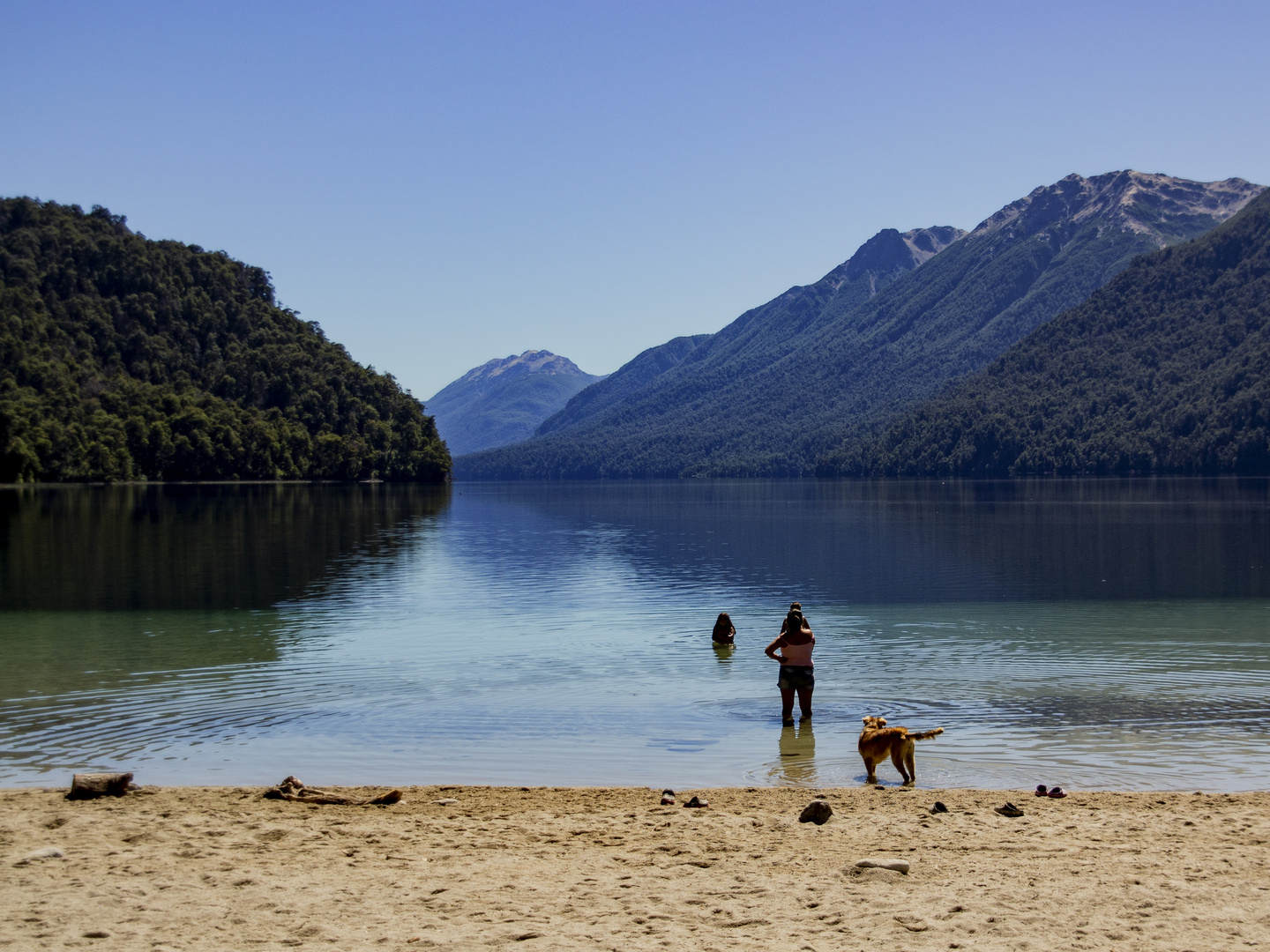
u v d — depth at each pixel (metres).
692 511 117.56
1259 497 129.62
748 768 16.03
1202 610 33.44
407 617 32.75
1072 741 17.33
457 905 9.55
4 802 13.41
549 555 56.72
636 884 10.20
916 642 27.81
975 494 165.62
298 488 193.38
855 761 16.44
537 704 20.41
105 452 191.00
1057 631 29.44
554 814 13.07
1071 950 8.35
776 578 44.41
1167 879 10.21
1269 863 10.72
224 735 17.89
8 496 140.38
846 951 8.36
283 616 32.62
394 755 16.72
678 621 32.31
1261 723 18.52
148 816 12.70
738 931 8.85
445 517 101.44
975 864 10.80
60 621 31.28
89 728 18.34
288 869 10.68
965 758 16.34
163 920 9.09
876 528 80.00
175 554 54.31
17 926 8.93
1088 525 78.38
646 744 17.48
